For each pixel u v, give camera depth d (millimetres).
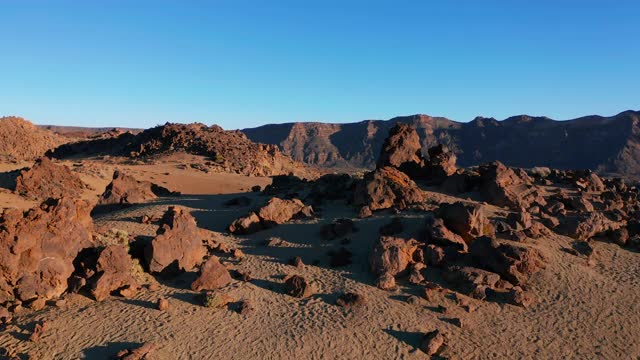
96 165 78938
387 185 34812
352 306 22578
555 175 46125
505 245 26500
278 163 113438
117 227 33438
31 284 21203
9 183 54438
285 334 20234
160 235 25031
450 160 41688
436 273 25734
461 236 28312
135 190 47312
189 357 18359
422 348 19844
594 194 40906
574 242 30688
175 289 23297
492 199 35250
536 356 20156
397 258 25547
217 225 35656
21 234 21328
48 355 17828
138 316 20641
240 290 23609
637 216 35688
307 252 28828
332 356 19094
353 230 30562
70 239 22875
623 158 183500
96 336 19031
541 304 23828
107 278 22172
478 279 24594
